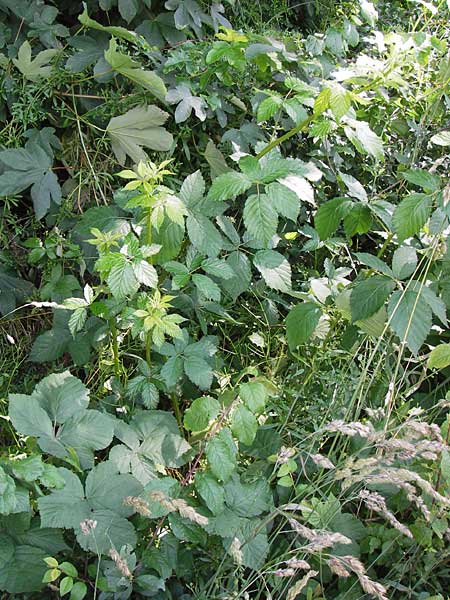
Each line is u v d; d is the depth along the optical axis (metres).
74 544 1.77
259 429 2.05
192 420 1.84
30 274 2.45
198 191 2.05
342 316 2.31
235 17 2.92
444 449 1.63
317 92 2.23
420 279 2.31
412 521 1.99
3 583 1.61
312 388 2.25
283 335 2.48
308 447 1.90
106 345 2.29
